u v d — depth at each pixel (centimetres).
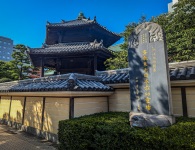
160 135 361
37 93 781
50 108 770
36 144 693
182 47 1096
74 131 520
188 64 645
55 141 712
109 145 425
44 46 1499
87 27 1480
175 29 1184
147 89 534
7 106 1174
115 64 1376
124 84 729
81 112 690
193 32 1018
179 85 622
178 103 625
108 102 836
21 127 971
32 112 898
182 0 1109
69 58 1526
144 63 551
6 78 2434
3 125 1112
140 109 541
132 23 1445
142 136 364
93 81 808
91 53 1345
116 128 428
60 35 1584
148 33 555
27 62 2459
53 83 757
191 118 548
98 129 462
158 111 500
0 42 9275
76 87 601
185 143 308
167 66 511
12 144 695
